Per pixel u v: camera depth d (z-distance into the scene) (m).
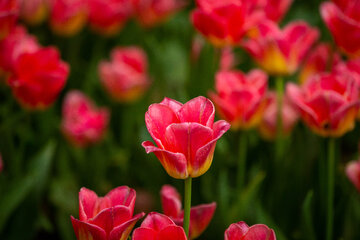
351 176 1.47
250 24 1.53
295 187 1.57
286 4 1.66
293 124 1.62
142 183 1.69
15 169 1.61
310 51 1.90
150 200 1.63
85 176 1.68
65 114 1.68
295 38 1.53
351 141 1.80
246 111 1.47
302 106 1.40
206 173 1.57
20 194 1.49
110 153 1.75
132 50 1.79
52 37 1.94
